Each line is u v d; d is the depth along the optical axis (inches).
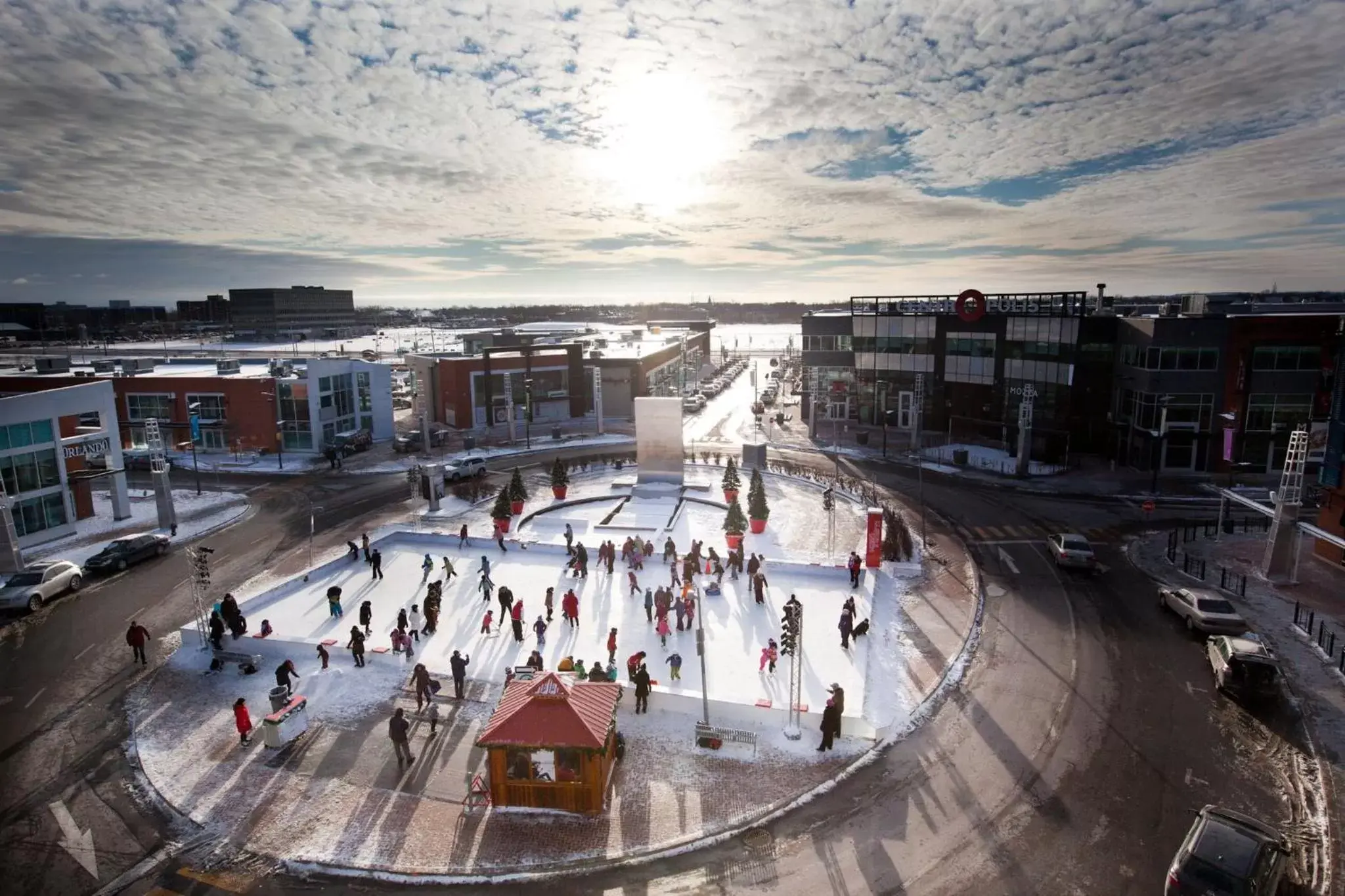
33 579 1309.1
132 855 695.1
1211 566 1422.2
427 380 3277.6
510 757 743.1
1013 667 1033.5
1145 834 699.4
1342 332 1430.9
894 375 2967.5
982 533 1652.3
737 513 1544.0
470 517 1846.7
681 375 4284.0
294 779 804.0
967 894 631.2
